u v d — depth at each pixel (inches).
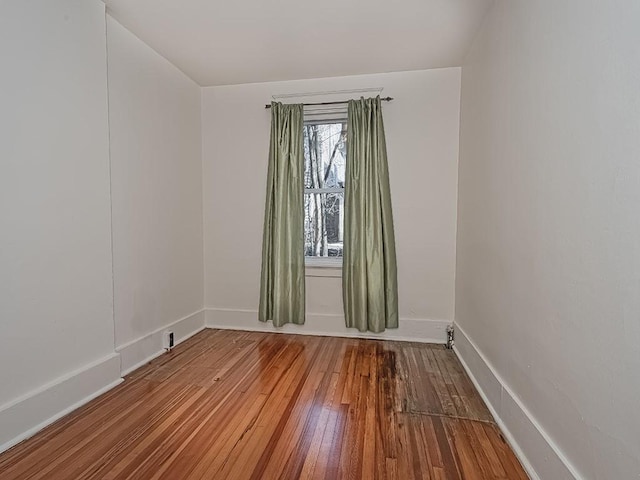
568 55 42.9
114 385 77.1
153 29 84.0
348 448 56.0
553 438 45.8
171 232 103.9
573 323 41.7
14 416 56.2
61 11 64.4
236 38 88.4
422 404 70.4
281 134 111.6
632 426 32.2
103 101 74.5
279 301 111.9
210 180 122.6
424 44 91.7
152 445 56.4
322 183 121.2
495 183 69.6
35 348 60.1
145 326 92.1
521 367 55.9
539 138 50.7
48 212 62.3
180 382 79.6
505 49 64.7
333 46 92.8
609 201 35.4
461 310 98.7
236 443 57.0
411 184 109.9
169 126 102.5
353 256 109.3
